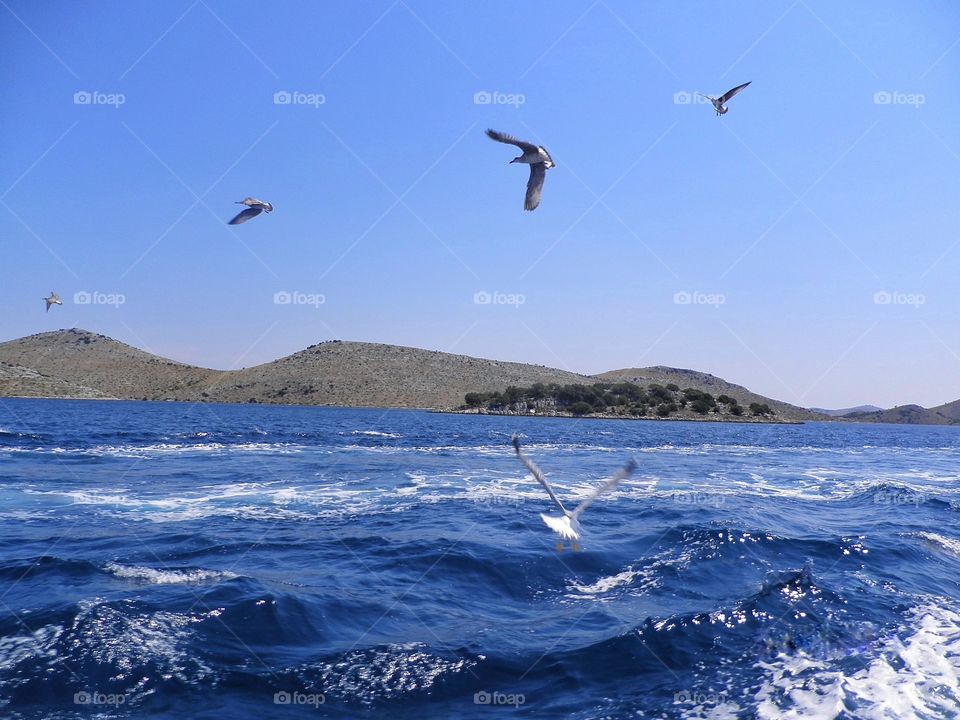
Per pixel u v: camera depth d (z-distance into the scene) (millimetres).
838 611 14438
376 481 33750
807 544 19938
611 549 18891
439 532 21062
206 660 11125
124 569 15805
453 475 37219
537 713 10055
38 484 29812
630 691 10750
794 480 39406
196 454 44812
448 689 10727
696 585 15977
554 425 110750
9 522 21781
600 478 37656
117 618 12344
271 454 46344
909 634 13273
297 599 13977
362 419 111812
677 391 177625
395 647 11977
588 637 12695
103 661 10805
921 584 16812
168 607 13156
